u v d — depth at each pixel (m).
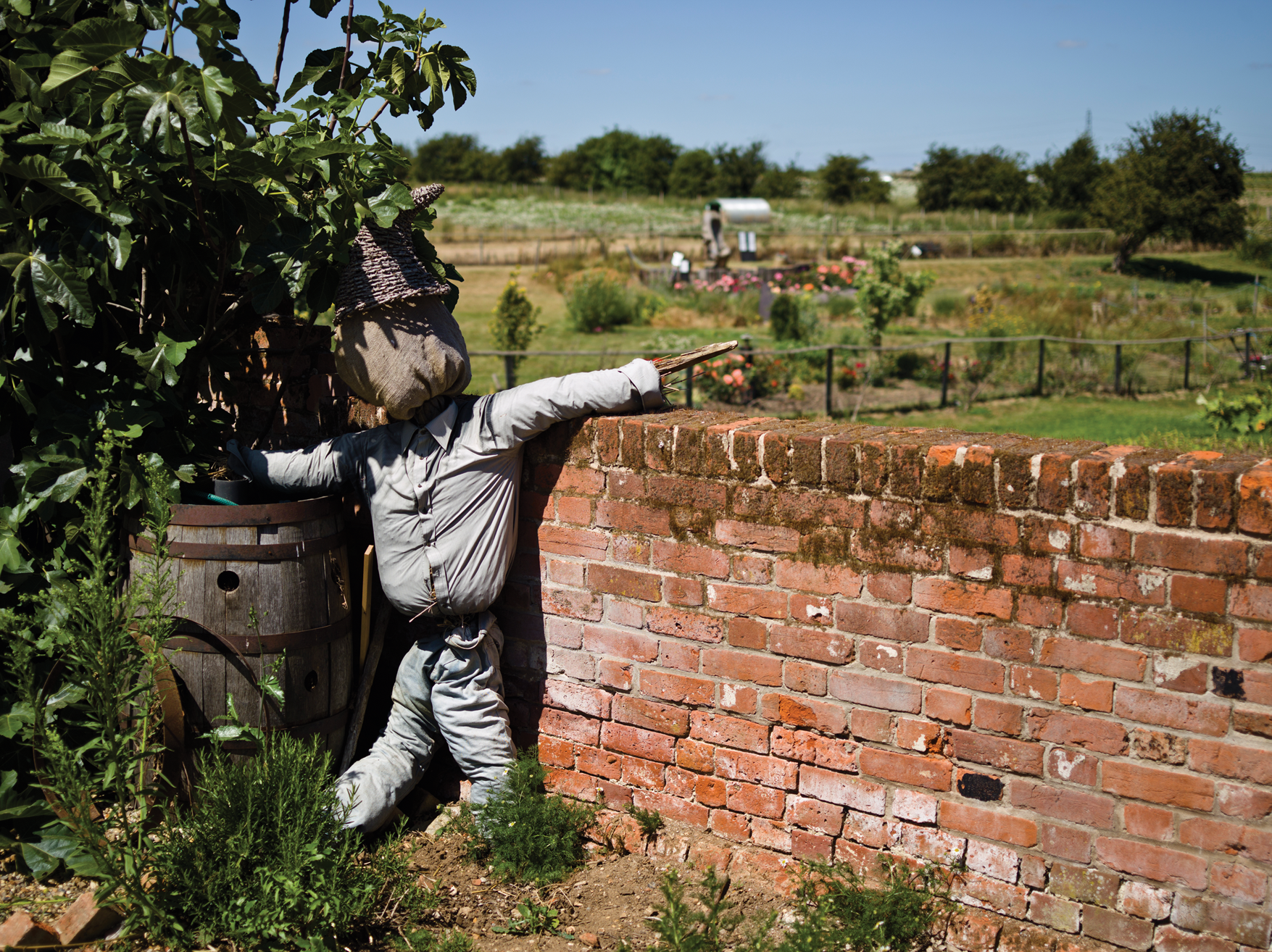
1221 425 9.93
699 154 68.12
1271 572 2.34
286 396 4.22
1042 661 2.65
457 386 3.30
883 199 61.78
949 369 15.49
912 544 2.79
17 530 3.26
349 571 3.60
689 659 3.21
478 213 54.12
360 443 3.41
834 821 3.03
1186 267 36.41
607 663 3.37
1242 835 2.45
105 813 3.26
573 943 2.85
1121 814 2.60
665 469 3.16
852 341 18.34
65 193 2.97
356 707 3.56
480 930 2.93
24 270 3.09
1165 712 2.51
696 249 37.12
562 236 41.97
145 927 2.78
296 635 3.23
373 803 3.29
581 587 3.38
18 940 2.69
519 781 3.30
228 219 3.32
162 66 2.85
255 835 2.84
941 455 2.71
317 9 3.68
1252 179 60.81
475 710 3.40
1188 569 2.44
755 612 3.07
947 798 2.84
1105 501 2.52
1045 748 2.68
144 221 3.36
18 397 3.31
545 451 3.38
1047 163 55.78
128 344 3.54
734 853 3.16
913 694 2.85
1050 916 2.72
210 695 3.19
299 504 3.22
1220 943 2.51
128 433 3.23
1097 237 40.50
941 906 2.83
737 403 14.12
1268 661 2.38
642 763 3.36
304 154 3.00
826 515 2.91
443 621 3.41
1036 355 16.38
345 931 2.78
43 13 3.28
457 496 3.24
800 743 3.05
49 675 3.07
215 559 3.15
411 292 3.17
